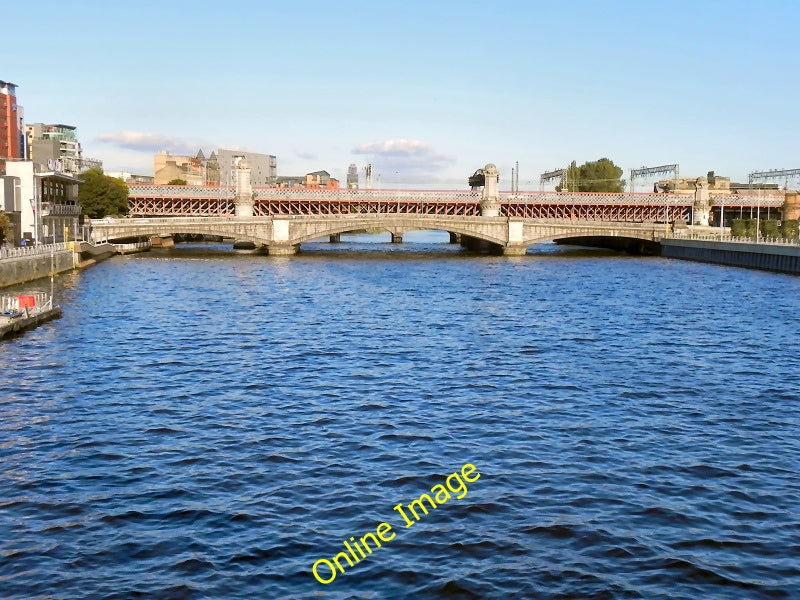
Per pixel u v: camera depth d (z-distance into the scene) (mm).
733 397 48000
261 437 39406
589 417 43344
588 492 32656
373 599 24797
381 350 62250
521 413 44000
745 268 149250
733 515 30656
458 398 47156
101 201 190500
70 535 28688
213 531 29062
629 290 109750
